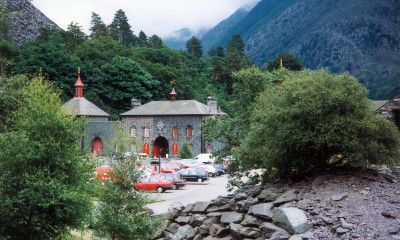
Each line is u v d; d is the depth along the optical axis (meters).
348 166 19.03
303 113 17.41
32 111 15.78
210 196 32.16
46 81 19.09
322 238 13.00
